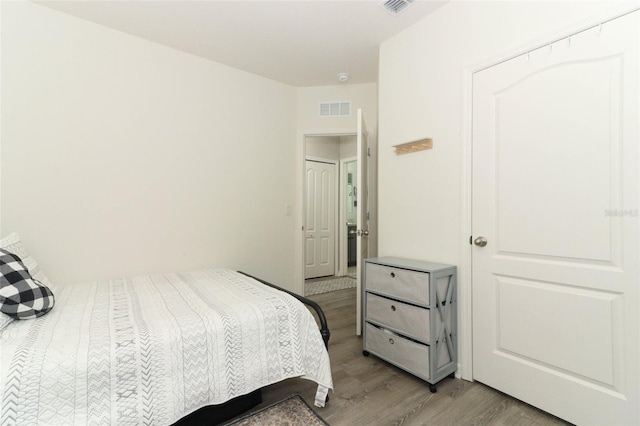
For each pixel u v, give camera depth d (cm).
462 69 201
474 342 197
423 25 228
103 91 238
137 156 253
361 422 157
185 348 133
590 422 148
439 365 192
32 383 105
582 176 151
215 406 155
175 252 273
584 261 151
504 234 182
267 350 155
